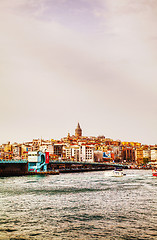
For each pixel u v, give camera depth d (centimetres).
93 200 8094
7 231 5219
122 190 10150
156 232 5162
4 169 16750
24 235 5016
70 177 16488
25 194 9150
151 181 13738
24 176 17025
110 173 18312
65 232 5172
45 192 9600
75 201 7938
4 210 6762
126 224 5631
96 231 5222
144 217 6147
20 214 6391
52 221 5841
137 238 4878
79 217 6159
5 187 10925
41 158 18975
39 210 6781
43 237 4922
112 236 4972
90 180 14325
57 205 7369
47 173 18825
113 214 6412
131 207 7119
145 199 8238
